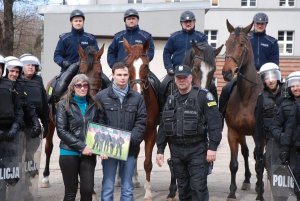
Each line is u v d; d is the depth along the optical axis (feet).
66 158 16.42
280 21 100.22
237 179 29.63
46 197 23.67
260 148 20.16
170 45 25.13
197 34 24.95
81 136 16.48
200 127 16.57
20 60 21.06
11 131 17.89
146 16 64.69
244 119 22.63
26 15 98.58
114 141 16.55
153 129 22.70
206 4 63.67
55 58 25.23
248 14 100.42
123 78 17.12
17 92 18.79
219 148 43.83
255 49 25.90
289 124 17.29
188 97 16.67
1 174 17.88
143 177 29.99
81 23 25.57
